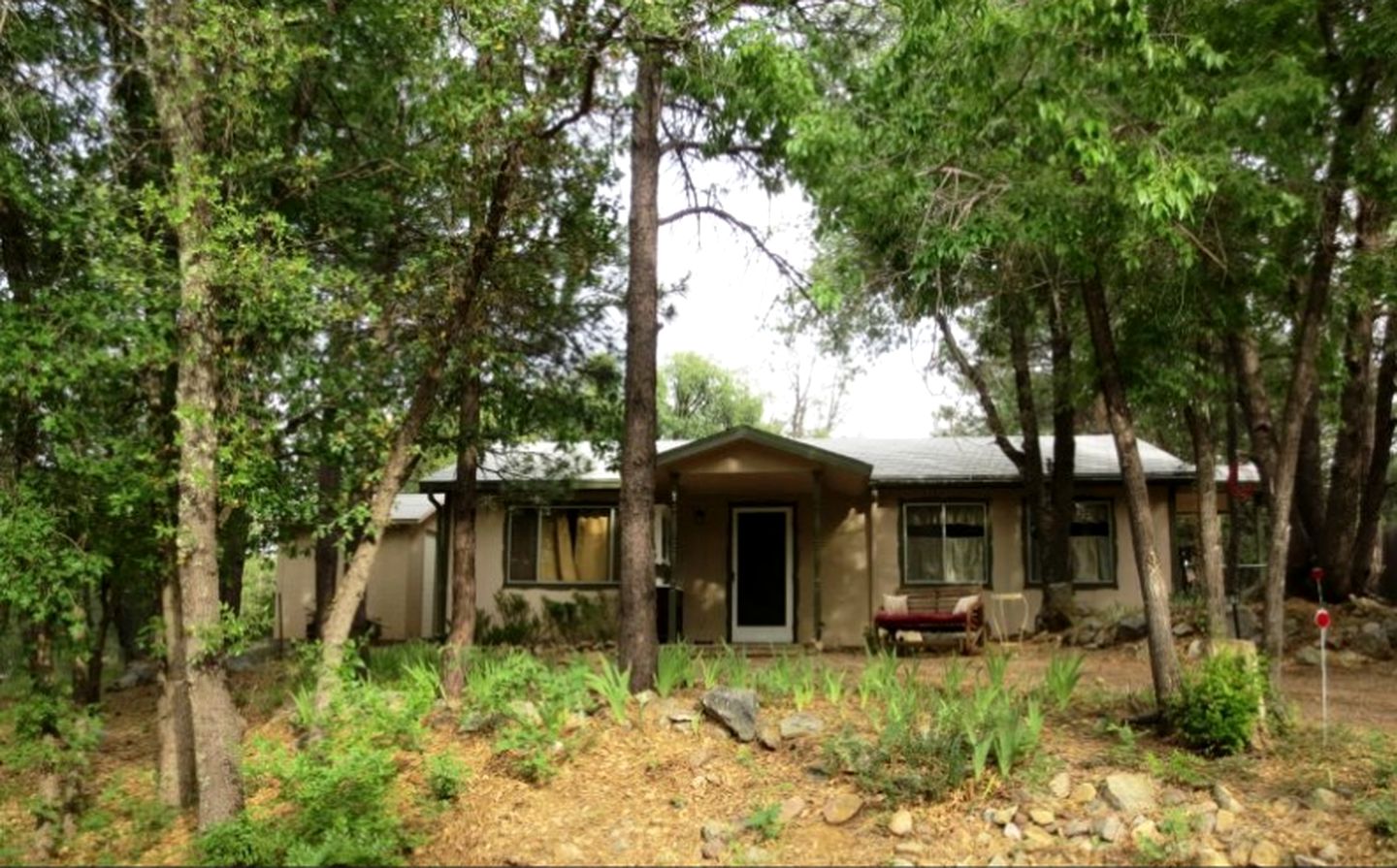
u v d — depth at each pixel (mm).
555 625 18141
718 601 18594
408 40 9250
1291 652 13719
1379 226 9297
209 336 7312
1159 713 8180
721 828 6656
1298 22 8203
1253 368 11586
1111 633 15352
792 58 8398
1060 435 17266
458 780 7414
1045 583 17141
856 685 9609
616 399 12836
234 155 7695
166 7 7734
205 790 6941
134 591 9195
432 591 23484
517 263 9680
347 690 7648
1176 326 8688
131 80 9086
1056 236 7512
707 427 41406
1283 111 7668
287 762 7109
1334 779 7047
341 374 8852
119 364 7297
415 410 8898
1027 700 8688
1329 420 18562
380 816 6707
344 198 9922
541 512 18797
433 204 10062
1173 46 7344
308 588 22844
